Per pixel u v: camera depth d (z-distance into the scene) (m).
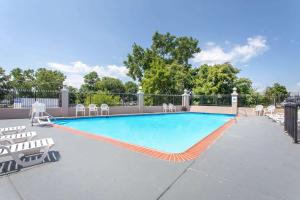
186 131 10.59
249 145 5.73
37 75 48.62
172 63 29.94
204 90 24.19
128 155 4.64
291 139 6.63
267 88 33.19
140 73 31.97
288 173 3.58
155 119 15.58
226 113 19.05
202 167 3.87
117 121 13.91
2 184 3.07
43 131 7.84
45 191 2.86
